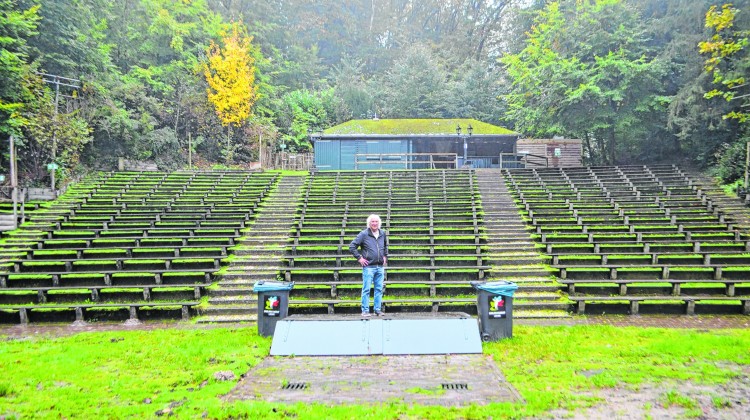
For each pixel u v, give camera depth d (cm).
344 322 692
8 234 1344
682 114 2078
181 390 539
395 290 1057
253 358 664
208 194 1758
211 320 951
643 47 2216
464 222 1441
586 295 1027
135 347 736
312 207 1622
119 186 1812
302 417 441
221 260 1215
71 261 1176
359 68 4328
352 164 2525
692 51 2027
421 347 662
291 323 694
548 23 2702
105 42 3000
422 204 1608
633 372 571
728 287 1010
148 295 1045
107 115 2252
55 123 1848
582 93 2111
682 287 1036
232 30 3412
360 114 3772
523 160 2605
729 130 1967
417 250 1247
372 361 629
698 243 1202
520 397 492
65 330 884
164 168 2577
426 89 3784
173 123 2923
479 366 601
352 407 465
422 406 467
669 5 2186
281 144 3142
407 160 2525
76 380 575
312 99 3750
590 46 2258
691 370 577
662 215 1444
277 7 4728
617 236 1289
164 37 3225
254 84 3350
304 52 4425
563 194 1680
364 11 5388
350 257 1191
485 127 2659
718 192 1630
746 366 590
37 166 1875
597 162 2797
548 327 838
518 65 2803
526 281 1091
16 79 1714
